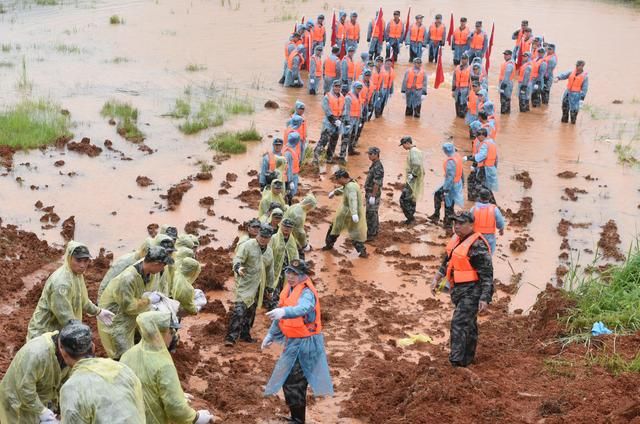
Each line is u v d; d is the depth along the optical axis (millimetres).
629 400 10484
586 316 13867
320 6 50219
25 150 23438
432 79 37438
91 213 19688
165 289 11312
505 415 10469
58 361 8211
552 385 11508
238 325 13695
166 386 7812
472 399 10844
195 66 34906
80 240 18188
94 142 24750
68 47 36438
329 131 24750
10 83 30203
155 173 22719
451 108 33000
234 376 12586
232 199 21281
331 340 14352
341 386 12469
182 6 48000
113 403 6797
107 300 10766
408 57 42250
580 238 20234
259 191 21812
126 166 23094
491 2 54938
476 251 11961
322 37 38750
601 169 25844
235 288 13867
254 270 13680
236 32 42344
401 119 31094
